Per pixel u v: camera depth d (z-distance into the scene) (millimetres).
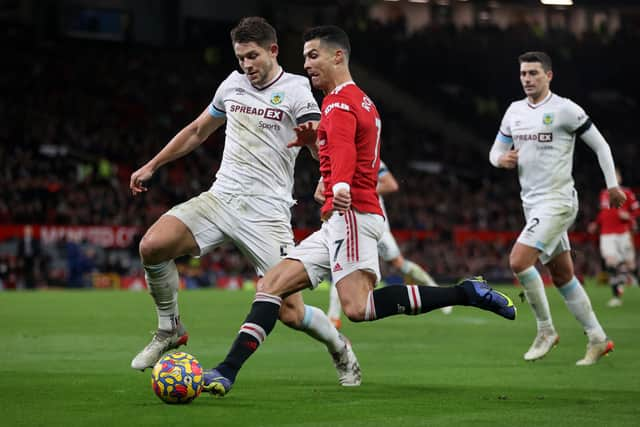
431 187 127812
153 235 22719
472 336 37719
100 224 98375
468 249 110375
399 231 108688
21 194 98625
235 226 23297
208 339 35500
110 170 111188
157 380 19531
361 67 150625
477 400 20531
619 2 153625
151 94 133000
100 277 92562
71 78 129750
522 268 28344
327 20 150000
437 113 152750
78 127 120438
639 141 155375
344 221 20953
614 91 163375
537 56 28750
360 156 21016
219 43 143750
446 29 157875
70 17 134875
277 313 21125
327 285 87375
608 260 57500
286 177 23766
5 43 128875
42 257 91562
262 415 18328
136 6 138750
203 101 136625
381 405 19750
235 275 98750
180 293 75938
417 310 20844
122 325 42000
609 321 45375
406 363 28203
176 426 17016
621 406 19688
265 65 23047
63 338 35625
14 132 114562
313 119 23203
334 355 22953
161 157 24781
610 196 28516
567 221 28734
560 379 24328
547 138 28688
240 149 23375
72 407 19281
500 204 128375
